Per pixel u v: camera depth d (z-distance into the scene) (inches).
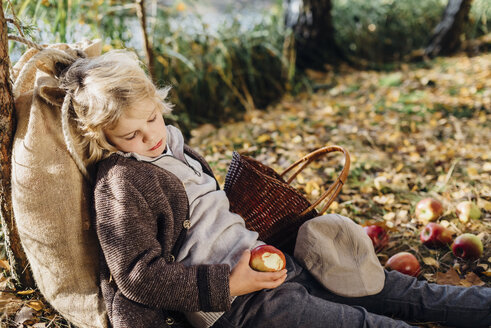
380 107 173.2
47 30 116.3
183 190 62.3
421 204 102.7
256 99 186.9
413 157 133.6
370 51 242.5
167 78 161.8
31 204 59.0
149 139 59.6
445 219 102.6
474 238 86.2
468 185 116.0
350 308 64.1
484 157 130.0
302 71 215.6
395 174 124.9
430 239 92.0
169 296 55.1
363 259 70.2
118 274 54.6
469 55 228.4
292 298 62.6
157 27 161.5
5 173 64.5
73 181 59.2
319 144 146.8
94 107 55.2
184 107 164.4
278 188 72.9
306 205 74.7
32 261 62.4
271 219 75.7
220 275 57.1
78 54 65.2
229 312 61.4
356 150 141.1
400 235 98.7
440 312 69.6
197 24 182.1
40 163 58.6
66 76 57.9
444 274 83.5
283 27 224.1
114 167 58.3
